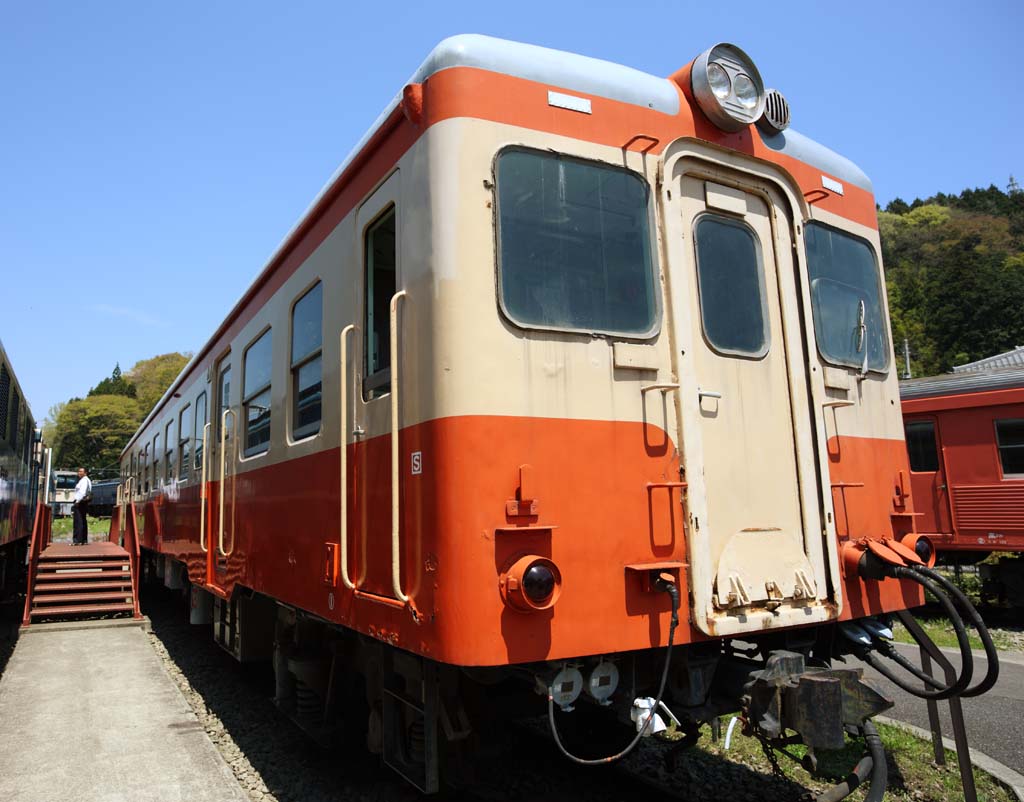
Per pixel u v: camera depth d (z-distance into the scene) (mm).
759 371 3609
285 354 5074
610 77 3402
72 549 13812
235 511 6246
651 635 3033
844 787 3057
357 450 3645
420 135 3135
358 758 4918
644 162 3418
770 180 3805
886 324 4492
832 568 3611
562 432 2975
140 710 5809
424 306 2998
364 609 3412
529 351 2973
